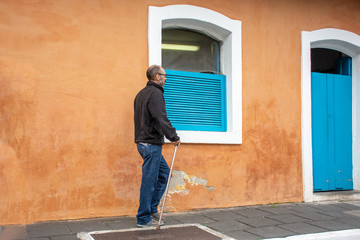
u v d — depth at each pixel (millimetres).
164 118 3877
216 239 3613
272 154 5484
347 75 6469
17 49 4113
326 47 6340
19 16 4137
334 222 4430
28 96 4133
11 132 4051
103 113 4457
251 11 5441
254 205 5316
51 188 4184
